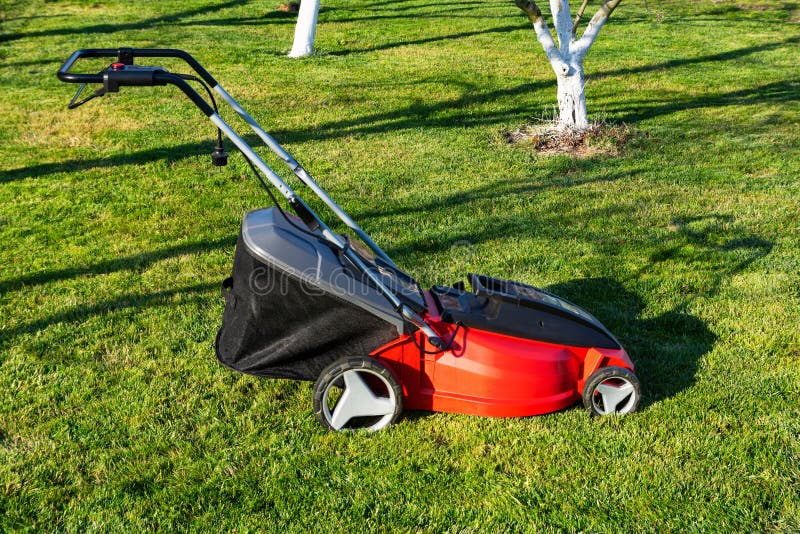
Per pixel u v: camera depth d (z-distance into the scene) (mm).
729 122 12031
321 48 18312
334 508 3521
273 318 3922
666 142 10758
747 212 7789
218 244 6773
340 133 10938
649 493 3664
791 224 7449
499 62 17031
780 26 23312
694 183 8820
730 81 15555
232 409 4277
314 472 3766
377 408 4094
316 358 4047
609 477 3773
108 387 4477
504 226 7348
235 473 3748
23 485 3598
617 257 6637
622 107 13031
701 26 23219
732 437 4102
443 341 4125
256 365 3979
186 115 11727
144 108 12164
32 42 18328
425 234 7086
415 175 9008
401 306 3949
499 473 3801
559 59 10617
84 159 9383
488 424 4207
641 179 8953
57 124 11055
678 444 4027
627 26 22875
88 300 5629
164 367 4719
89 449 3908
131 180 8578
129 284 5938
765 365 4879
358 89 13992
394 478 3744
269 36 20078
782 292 5965
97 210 7613
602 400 4391
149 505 3498
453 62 16938
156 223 7270
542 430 4141
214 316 5422
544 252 6703
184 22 21812
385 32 21031
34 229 7090
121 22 21422
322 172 9062
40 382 4496
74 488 3600
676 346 5109
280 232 3906
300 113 12102
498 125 11570
